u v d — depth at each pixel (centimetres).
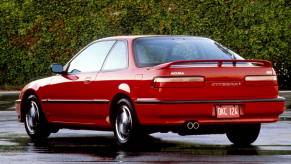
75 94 1245
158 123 1106
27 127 1341
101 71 1207
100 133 1416
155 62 1155
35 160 1020
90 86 1214
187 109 1102
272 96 1159
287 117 1703
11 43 2686
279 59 2564
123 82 1152
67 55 2653
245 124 1150
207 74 1116
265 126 1487
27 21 2678
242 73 1136
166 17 2609
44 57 2666
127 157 1042
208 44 1220
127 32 2628
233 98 1128
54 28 2661
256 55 2569
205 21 2589
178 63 1109
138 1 2628
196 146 1172
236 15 2580
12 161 1011
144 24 2619
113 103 1172
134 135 1133
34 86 1336
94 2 2644
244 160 999
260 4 2572
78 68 1269
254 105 1137
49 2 2664
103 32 2633
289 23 2566
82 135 1378
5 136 1349
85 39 2642
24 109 1362
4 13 2686
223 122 1120
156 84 1104
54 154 1084
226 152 1090
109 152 1103
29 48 2677
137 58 1160
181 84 1105
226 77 1125
